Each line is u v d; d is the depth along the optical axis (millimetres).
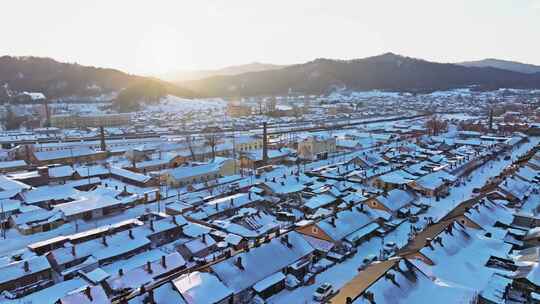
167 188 99188
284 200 85000
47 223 71188
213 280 42344
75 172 105312
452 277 43781
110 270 51094
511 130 194000
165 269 49969
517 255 49469
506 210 70438
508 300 39219
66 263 51812
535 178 98312
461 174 109125
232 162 113250
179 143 146250
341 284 50250
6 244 64875
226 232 65188
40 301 43406
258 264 47281
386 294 36438
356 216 65812
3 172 111438
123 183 104875
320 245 58031
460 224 58156
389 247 59531
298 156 137000
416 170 106688
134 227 64750
